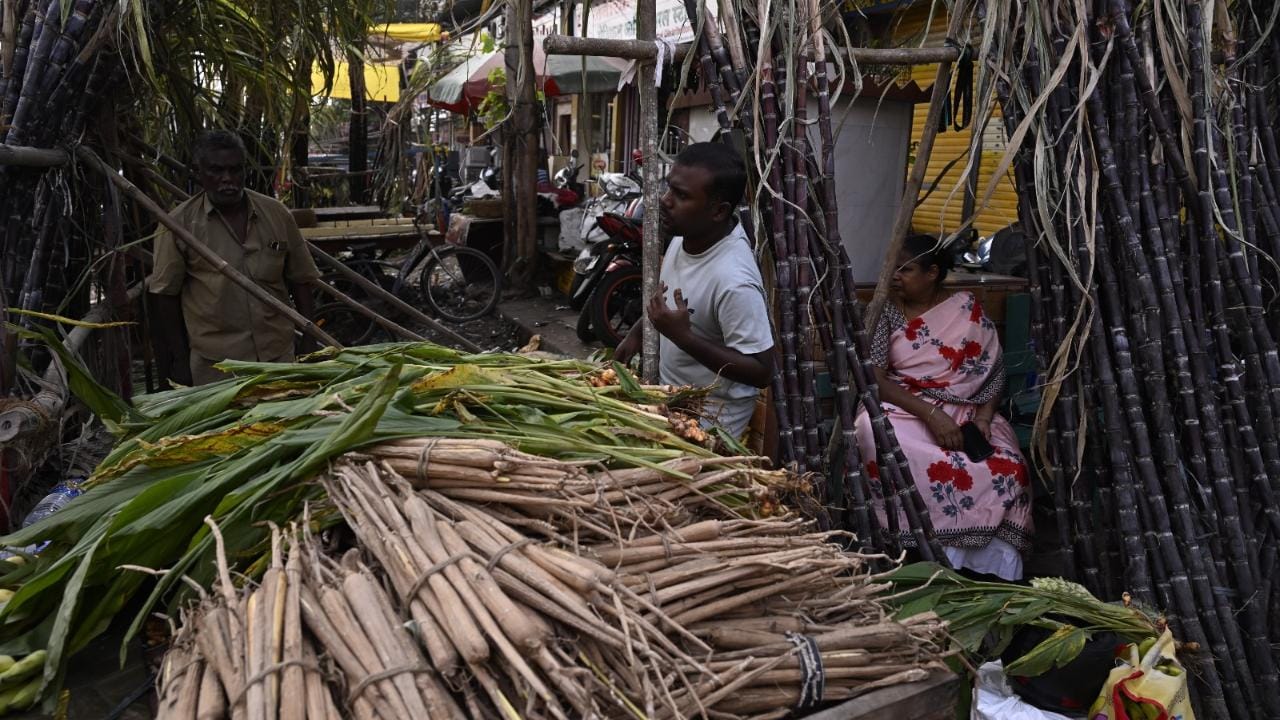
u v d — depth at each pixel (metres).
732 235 2.54
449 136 13.18
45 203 3.11
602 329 6.49
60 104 3.04
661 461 1.91
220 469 1.86
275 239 3.64
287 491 1.77
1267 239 2.75
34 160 2.93
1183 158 2.60
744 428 2.77
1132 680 2.10
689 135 3.95
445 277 9.19
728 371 2.45
